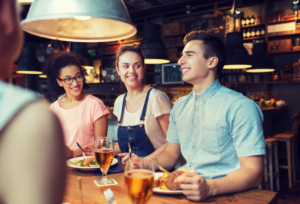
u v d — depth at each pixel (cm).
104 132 193
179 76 548
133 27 98
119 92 642
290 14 478
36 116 25
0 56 29
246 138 110
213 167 121
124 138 181
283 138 352
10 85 27
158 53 381
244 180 98
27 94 27
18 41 30
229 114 118
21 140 24
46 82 809
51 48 764
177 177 92
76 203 85
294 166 362
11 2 28
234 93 123
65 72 183
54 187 25
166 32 581
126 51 177
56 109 196
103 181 107
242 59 389
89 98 195
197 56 125
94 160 134
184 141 133
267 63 430
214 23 521
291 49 461
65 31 112
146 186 69
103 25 112
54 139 26
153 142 180
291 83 483
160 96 179
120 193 93
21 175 24
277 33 470
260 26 491
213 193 90
